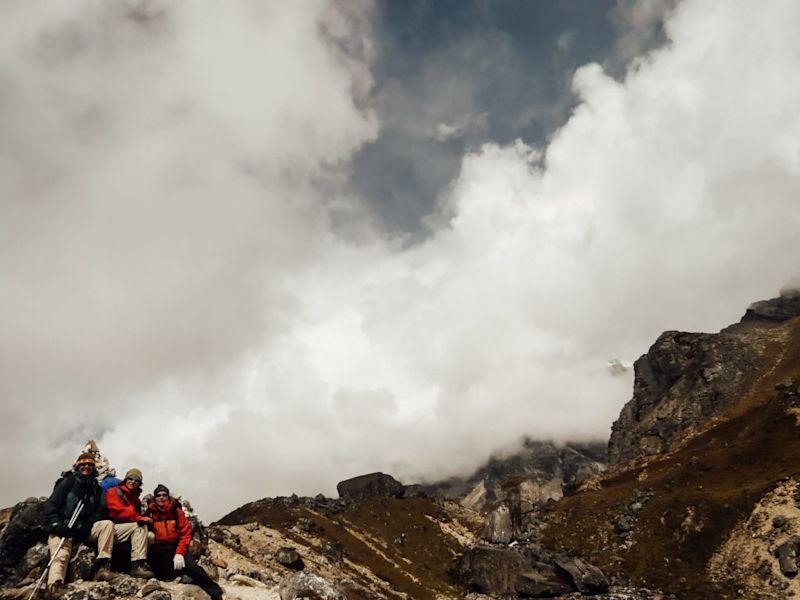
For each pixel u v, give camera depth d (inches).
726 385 7667.3
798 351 7445.9
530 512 6899.6
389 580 4859.7
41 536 657.6
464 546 6850.4
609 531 5329.7
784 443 4963.1
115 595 565.3
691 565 4065.0
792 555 3444.9
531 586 4763.8
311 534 5920.3
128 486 647.1
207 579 687.7
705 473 5315.0
